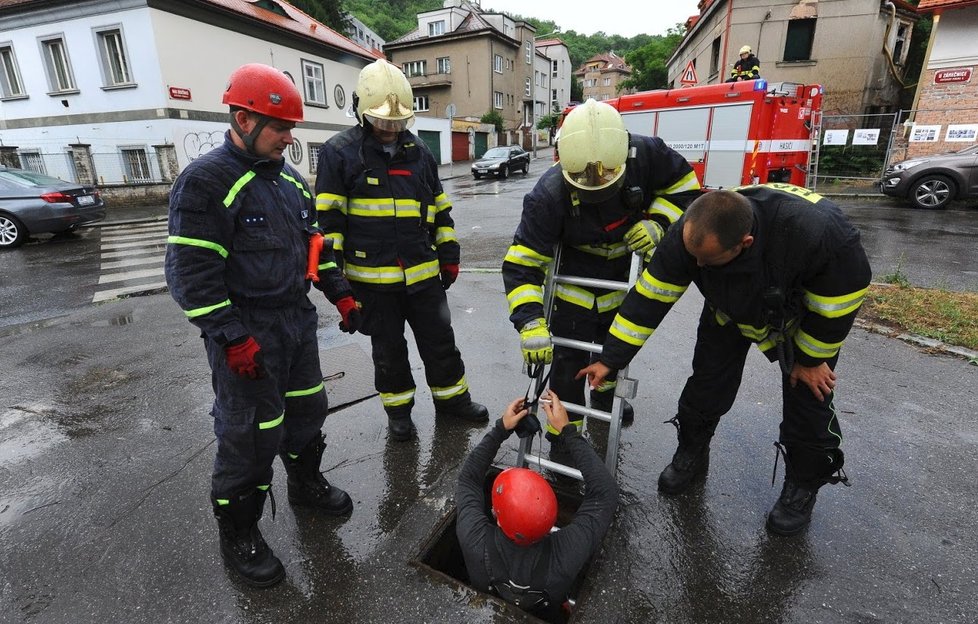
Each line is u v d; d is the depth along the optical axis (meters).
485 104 37.84
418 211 2.77
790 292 1.91
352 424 3.23
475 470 2.21
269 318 1.96
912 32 18.28
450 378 3.13
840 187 13.87
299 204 2.09
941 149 12.23
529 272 2.38
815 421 2.13
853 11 15.74
